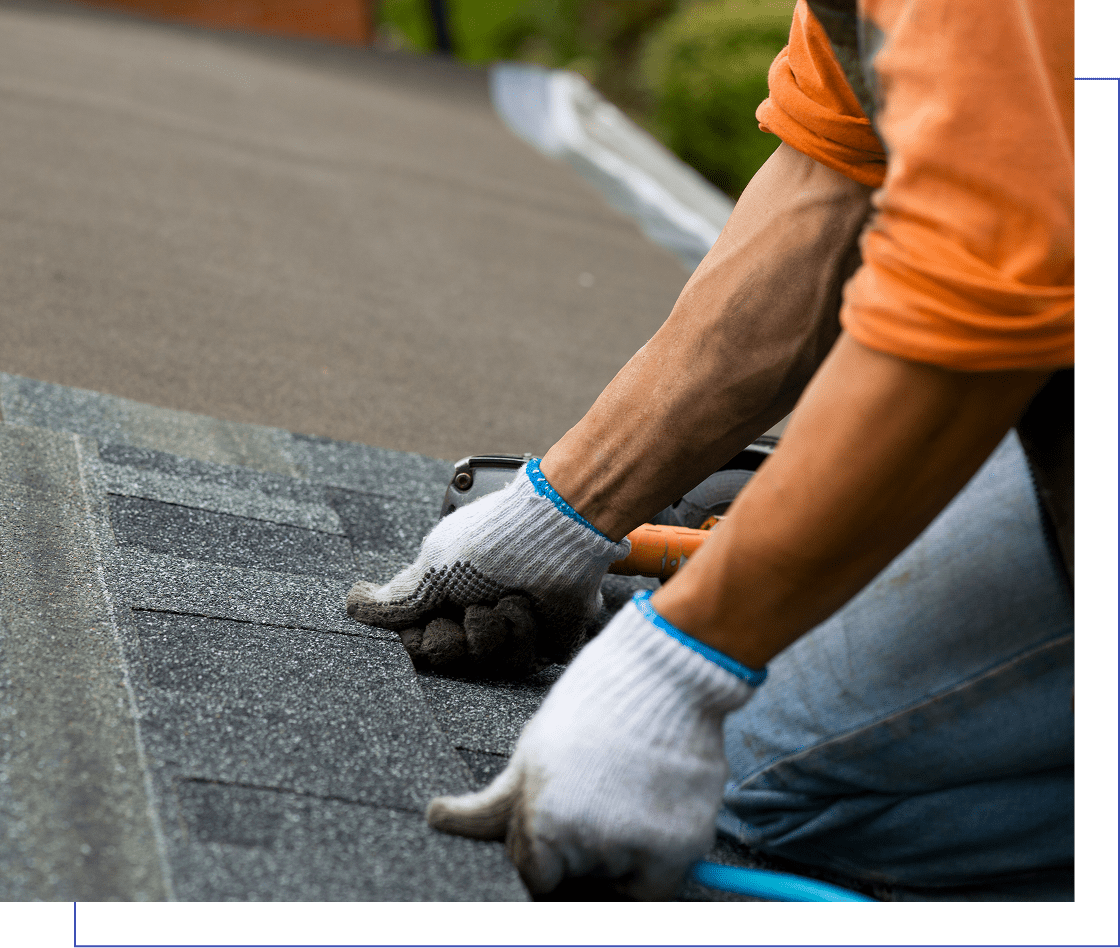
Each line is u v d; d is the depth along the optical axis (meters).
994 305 1.16
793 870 1.76
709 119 10.18
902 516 1.25
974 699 1.54
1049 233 1.18
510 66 13.38
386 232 5.99
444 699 1.85
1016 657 1.54
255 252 5.07
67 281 4.05
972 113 1.18
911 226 1.20
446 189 7.34
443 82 12.39
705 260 1.80
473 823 1.46
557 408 3.90
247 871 1.31
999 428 1.23
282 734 1.57
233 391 3.34
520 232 6.69
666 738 1.40
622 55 14.40
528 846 1.42
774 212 1.73
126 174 5.85
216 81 9.38
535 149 9.49
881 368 1.21
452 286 5.29
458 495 2.14
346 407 3.43
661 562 2.11
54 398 2.78
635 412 1.80
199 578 1.98
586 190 8.33
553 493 1.86
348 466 2.87
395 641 1.94
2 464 2.23
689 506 2.31
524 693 1.95
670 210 8.09
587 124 10.31
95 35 10.65
